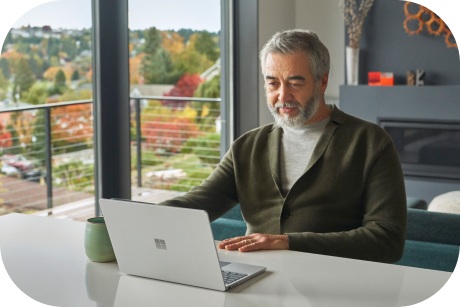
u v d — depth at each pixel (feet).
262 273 6.91
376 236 8.18
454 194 16.92
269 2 20.74
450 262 9.23
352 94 21.90
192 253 6.47
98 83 14.48
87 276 6.93
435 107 21.07
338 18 22.62
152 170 16.39
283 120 8.96
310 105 8.88
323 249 7.91
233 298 6.22
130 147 14.90
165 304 6.09
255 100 20.04
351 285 6.55
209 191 9.37
